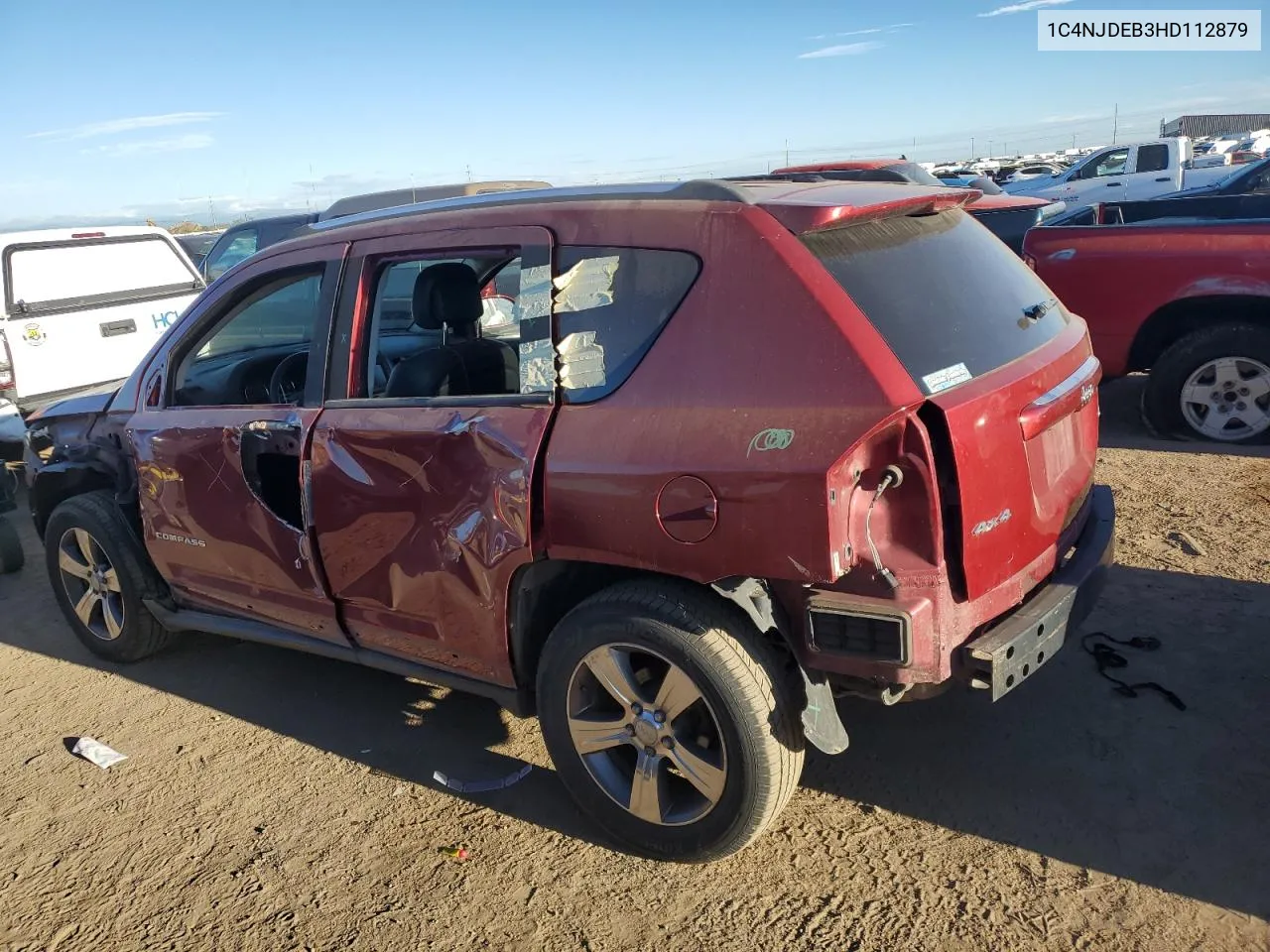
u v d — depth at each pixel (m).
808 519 2.43
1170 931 2.59
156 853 3.31
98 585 4.67
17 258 7.93
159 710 4.32
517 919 2.86
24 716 4.38
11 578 6.24
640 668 2.98
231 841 3.34
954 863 2.91
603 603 2.86
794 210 2.71
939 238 3.12
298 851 3.25
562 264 2.98
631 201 2.96
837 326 2.52
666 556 2.66
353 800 3.51
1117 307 6.61
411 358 3.57
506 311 4.34
